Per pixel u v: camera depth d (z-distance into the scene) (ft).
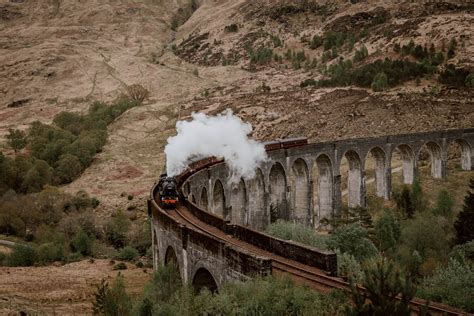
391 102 363.56
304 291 70.95
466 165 300.81
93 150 408.87
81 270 221.66
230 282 87.45
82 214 294.87
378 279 56.18
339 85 431.02
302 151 234.38
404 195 230.48
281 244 93.40
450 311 69.31
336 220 216.54
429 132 278.87
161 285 111.34
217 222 118.21
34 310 153.69
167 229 120.88
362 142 255.50
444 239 168.86
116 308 100.63
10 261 235.61
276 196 237.04
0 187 341.62
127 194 340.39
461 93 358.64
